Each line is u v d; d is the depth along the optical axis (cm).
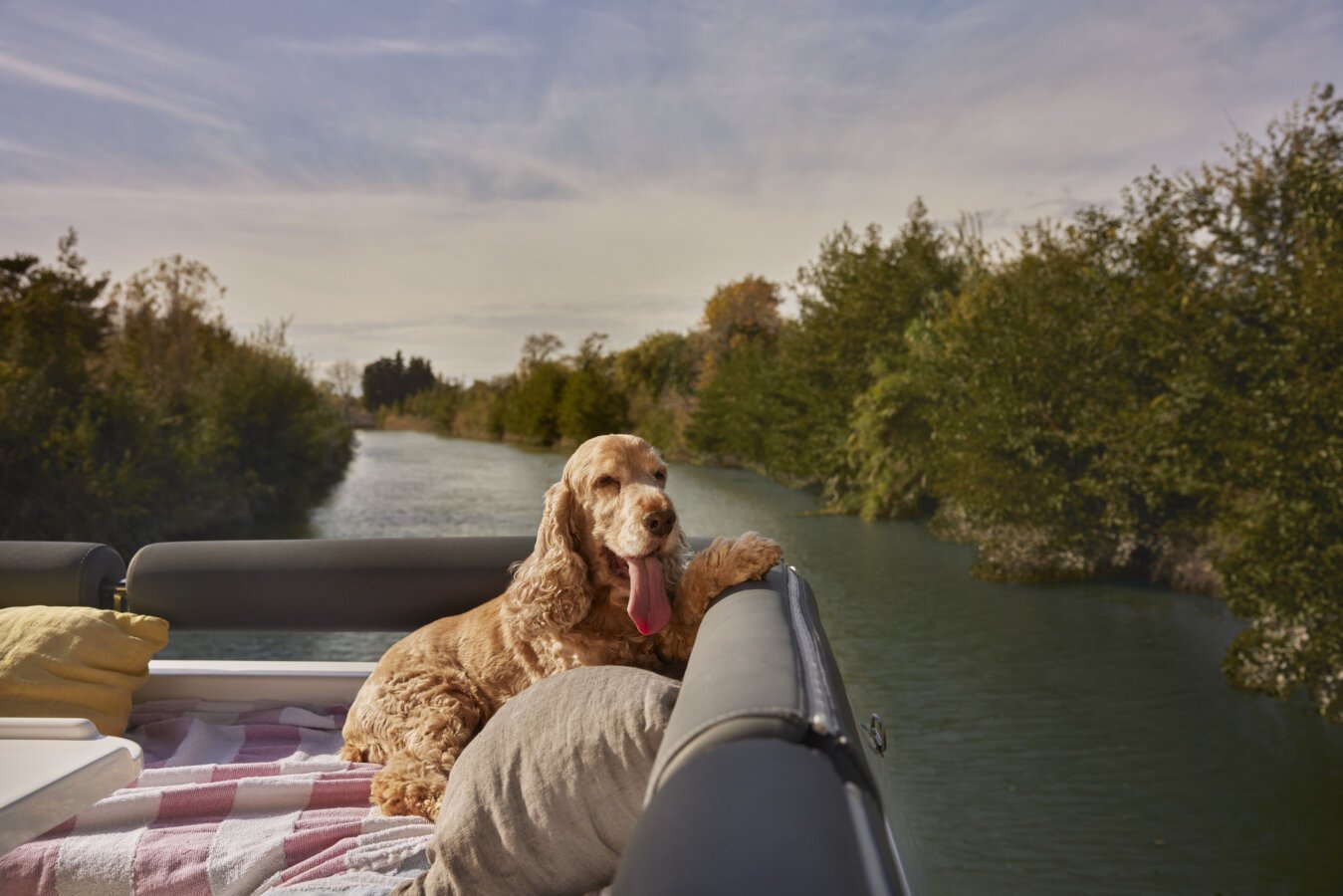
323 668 339
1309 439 1304
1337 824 822
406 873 212
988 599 1623
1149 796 884
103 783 186
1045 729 1048
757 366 3628
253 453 3005
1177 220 1700
